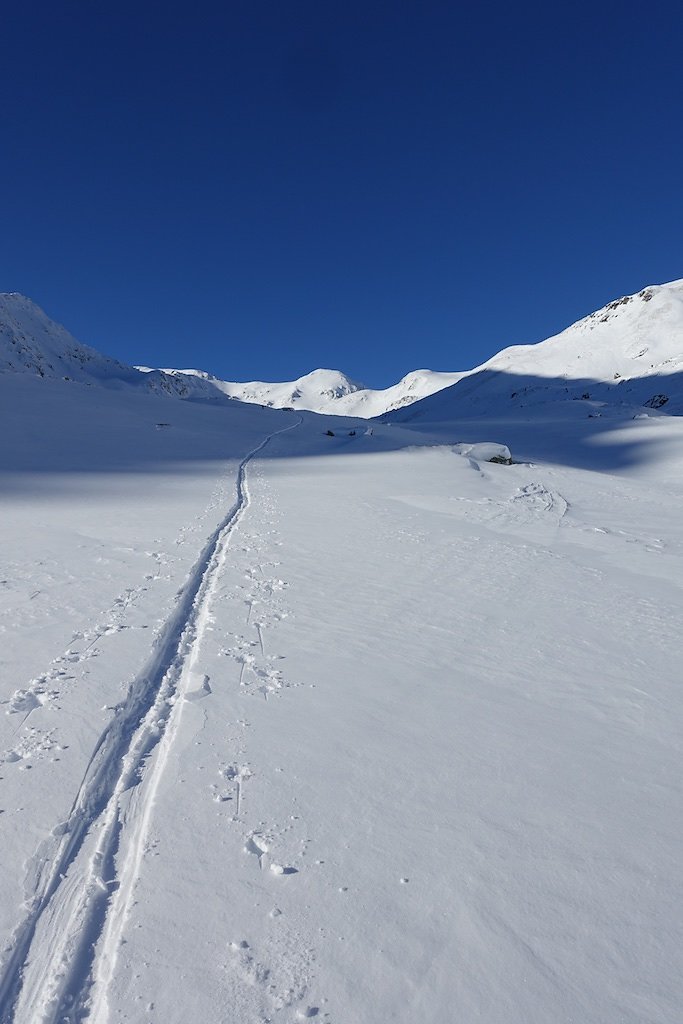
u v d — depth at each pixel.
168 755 3.52
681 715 4.18
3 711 4.01
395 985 2.08
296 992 2.05
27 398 41.44
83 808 3.07
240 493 18.16
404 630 5.88
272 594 7.05
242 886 2.52
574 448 45.22
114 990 2.05
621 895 2.51
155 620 5.97
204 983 2.09
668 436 44.84
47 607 6.36
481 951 2.22
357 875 2.59
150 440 35.38
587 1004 2.02
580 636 5.78
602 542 11.00
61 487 19.09
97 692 4.32
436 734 3.84
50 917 2.40
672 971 2.15
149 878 2.56
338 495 17.67
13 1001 2.05
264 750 3.60
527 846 2.79
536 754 3.62
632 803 3.15
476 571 8.43
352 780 3.30
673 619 6.34
